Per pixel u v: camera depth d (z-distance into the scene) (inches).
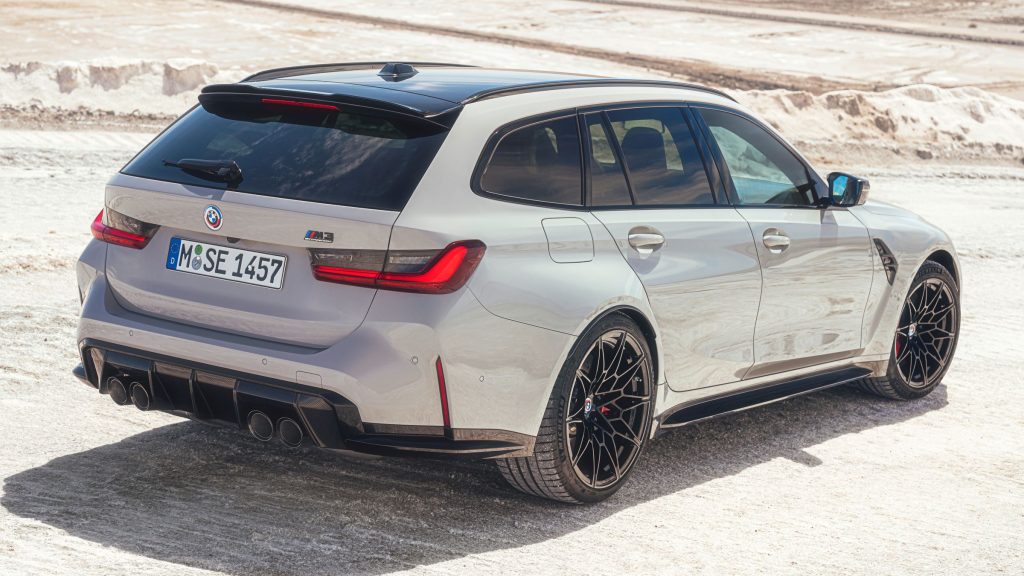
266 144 147.1
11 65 649.6
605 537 150.4
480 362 139.3
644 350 160.7
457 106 147.9
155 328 146.1
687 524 157.6
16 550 130.8
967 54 1702.8
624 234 158.7
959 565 149.8
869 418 217.2
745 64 1395.2
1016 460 197.3
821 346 199.6
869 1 2758.4
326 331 137.8
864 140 803.4
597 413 158.4
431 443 139.8
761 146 191.3
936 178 680.4
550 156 154.6
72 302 265.4
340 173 140.5
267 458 170.7
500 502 159.6
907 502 173.2
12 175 444.1
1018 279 384.8
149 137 586.6
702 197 174.9
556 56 1296.8
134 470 162.6
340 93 147.6
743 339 180.2
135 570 127.9
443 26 1550.2
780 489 175.0
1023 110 921.5
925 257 221.5
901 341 226.1
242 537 140.7
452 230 137.6
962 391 241.1
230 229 141.5
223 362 141.3
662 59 1359.5
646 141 169.8
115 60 685.9
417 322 134.9
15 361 213.8
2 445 169.5
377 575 132.3
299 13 1542.8
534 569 138.1
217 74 708.7
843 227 199.9
